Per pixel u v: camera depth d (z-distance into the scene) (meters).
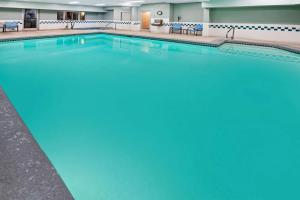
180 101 4.18
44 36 12.17
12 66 6.45
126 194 1.93
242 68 6.89
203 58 8.42
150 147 2.65
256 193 1.97
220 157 2.49
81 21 19.83
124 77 5.69
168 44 11.91
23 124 2.52
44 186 1.60
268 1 10.85
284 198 1.92
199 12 14.60
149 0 14.16
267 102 4.20
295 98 4.42
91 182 2.05
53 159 2.36
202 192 1.97
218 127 3.20
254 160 2.44
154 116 3.51
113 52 9.41
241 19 12.70
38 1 15.39
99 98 4.21
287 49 9.20
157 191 1.97
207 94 4.58
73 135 2.87
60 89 4.64
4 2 14.53
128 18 19.06
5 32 13.47
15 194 1.50
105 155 2.47
